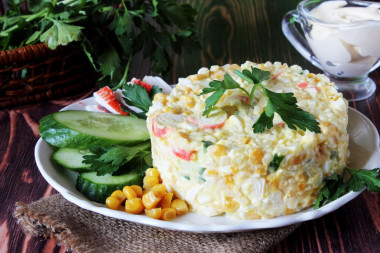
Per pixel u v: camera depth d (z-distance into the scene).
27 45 0.65
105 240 0.46
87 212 0.48
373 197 0.51
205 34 0.78
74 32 0.61
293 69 0.53
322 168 0.47
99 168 0.49
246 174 0.45
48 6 0.63
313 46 0.65
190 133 0.46
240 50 0.74
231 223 0.46
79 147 0.52
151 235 0.47
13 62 0.61
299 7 0.66
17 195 0.53
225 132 0.46
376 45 0.62
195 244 0.46
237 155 0.45
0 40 0.68
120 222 0.48
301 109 0.47
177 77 0.69
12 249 0.47
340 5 0.66
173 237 0.46
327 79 0.52
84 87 0.68
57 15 0.63
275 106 0.46
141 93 0.56
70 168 0.50
